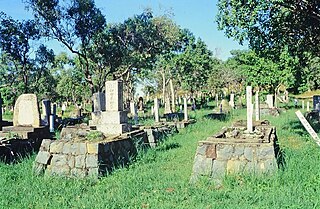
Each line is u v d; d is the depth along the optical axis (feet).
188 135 54.85
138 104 128.36
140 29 91.45
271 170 24.58
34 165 31.35
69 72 165.48
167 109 104.68
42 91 149.48
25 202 23.16
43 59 97.30
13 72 121.60
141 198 22.70
